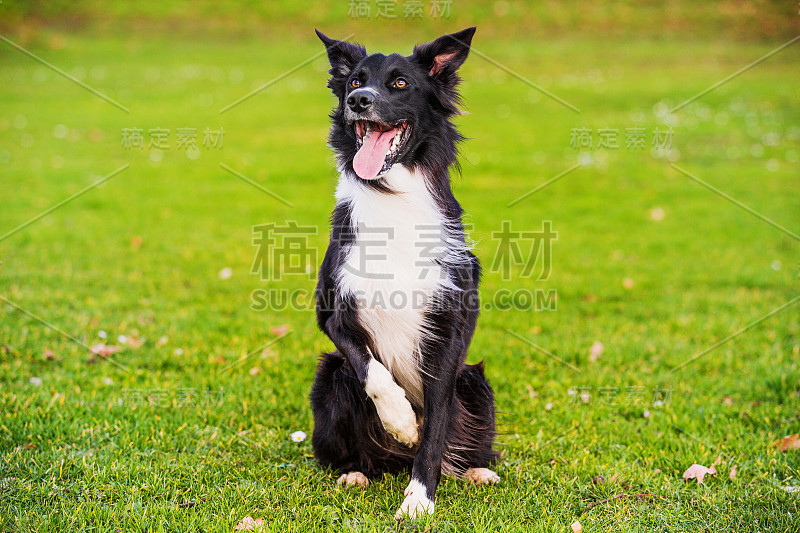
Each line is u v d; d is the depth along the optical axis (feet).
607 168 53.62
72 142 57.00
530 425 20.29
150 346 25.32
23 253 35.01
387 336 16.06
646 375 23.88
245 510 15.23
